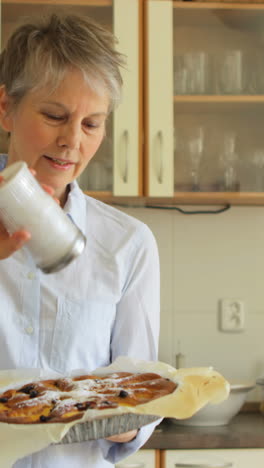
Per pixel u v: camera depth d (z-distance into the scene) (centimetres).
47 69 93
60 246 78
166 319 226
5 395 91
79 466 104
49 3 197
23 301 107
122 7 201
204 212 228
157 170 199
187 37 206
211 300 227
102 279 113
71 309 109
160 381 93
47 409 85
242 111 207
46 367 107
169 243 227
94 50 96
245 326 227
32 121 96
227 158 205
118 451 102
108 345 114
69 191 115
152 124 200
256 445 179
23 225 77
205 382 90
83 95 94
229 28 209
